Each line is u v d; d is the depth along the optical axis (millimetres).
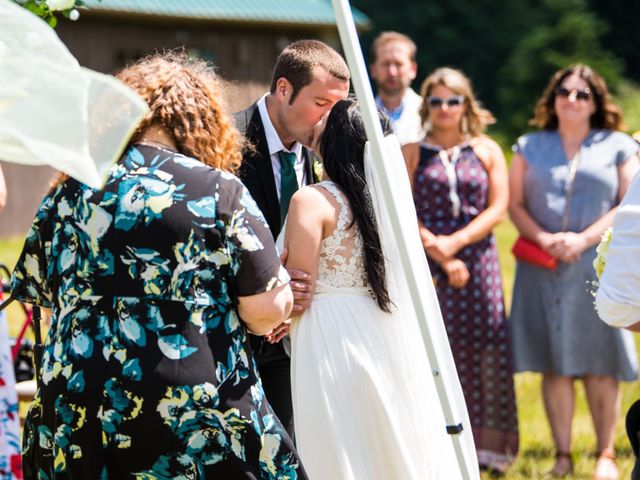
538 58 44656
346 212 5438
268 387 6121
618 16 54062
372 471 5289
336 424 5262
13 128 3670
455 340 8836
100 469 4520
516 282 9008
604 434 8781
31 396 7414
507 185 8906
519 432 9070
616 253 4719
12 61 3734
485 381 8859
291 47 6027
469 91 8867
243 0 25141
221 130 4785
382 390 5316
